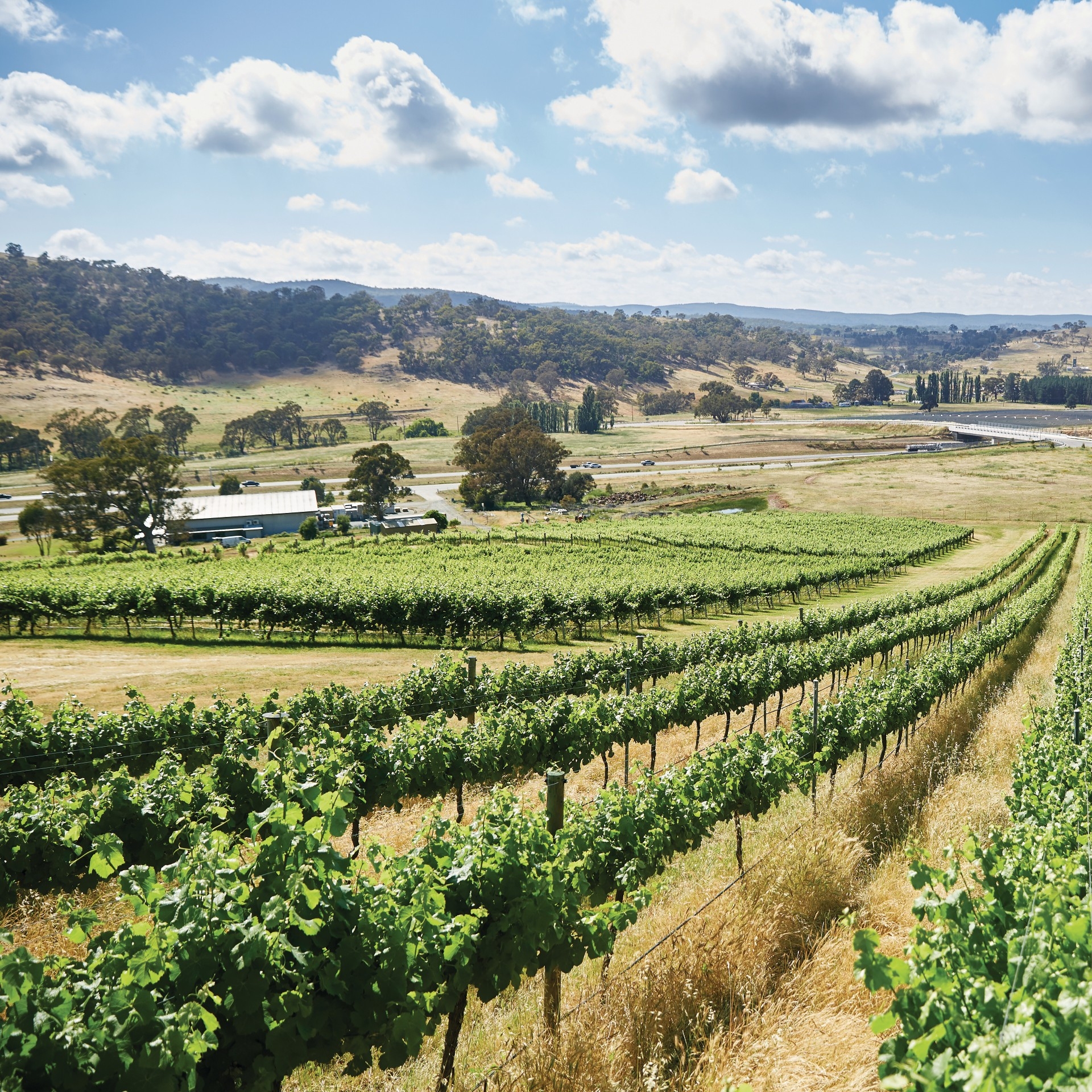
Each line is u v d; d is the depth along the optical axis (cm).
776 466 13725
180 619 3184
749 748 986
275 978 429
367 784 1078
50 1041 348
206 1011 386
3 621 2972
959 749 1355
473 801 1262
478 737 1218
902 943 665
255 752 1013
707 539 6550
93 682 2128
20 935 766
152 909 432
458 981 498
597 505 11169
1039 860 578
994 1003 362
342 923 465
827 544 6366
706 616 4150
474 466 12106
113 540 7769
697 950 641
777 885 735
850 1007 593
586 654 2008
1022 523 8638
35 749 1198
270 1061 422
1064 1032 312
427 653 2867
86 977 411
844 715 1220
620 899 779
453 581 4097
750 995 596
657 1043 546
